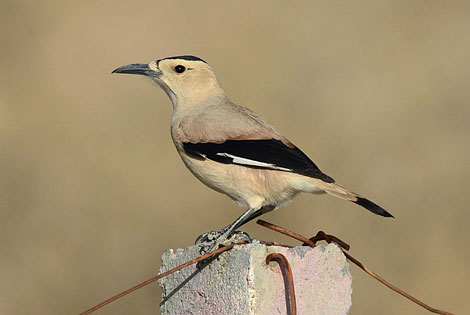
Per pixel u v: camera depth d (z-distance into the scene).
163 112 16.94
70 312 13.80
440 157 15.86
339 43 18.22
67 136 16.39
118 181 15.59
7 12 18.41
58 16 18.58
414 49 18.20
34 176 15.59
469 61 17.86
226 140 8.56
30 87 17.27
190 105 9.53
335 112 16.73
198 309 6.62
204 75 9.63
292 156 8.28
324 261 6.53
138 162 15.88
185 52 18.19
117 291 14.02
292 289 6.21
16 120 16.53
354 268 14.07
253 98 17.02
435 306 13.55
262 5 18.95
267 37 18.33
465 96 17.17
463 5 19.12
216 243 6.96
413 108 16.84
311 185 8.23
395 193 15.30
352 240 14.34
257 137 8.52
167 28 18.59
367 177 15.57
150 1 19.02
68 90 17.34
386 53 18.06
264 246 6.32
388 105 16.89
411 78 17.58
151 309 13.88
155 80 9.83
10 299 13.82
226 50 18.03
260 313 6.27
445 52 18.11
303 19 18.69
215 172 8.56
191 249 6.85
